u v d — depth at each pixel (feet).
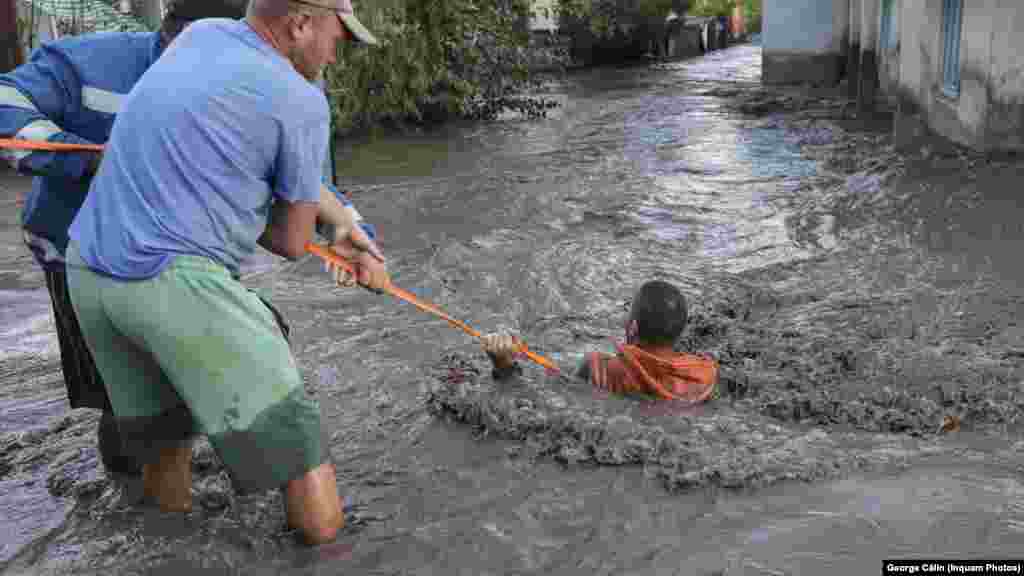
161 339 9.21
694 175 33.01
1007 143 31.14
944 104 35.60
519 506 10.52
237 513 10.66
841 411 12.58
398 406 13.64
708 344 16.03
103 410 11.41
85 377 11.18
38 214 10.78
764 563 8.99
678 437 11.85
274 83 9.16
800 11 63.67
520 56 52.47
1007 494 10.15
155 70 9.41
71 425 13.58
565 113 53.21
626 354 13.43
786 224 25.23
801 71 64.44
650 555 9.34
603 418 12.38
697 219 26.21
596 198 29.30
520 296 19.36
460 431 12.64
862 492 10.33
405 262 22.22
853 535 9.41
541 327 17.37
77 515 10.86
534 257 22.31
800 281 20.04
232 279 9.50
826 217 25.81
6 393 15.03
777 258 21.91
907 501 10.06
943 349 15.11
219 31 9.48
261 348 9.35
